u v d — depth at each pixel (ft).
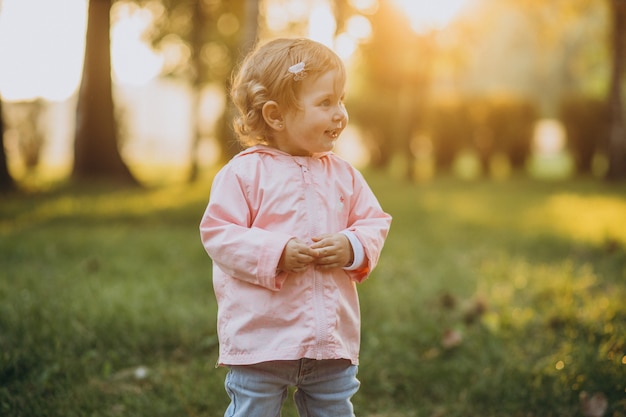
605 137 57.72
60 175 46.42
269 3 45.52
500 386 10.11
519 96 59.98
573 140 59.11
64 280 15.03
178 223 24.84
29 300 12.88
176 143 106.63
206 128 64.23
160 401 9.54
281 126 6.95
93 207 28.14
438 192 40.34
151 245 19.63
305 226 6.88
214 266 7.20
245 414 6.84
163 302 13.46
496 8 49.19
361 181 7.59
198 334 11.81
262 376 6.73
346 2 41.50
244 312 6.73
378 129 62.95
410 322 12.94
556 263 19.26
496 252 20.52
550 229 24.90
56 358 10.52
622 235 23.08
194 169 42.34
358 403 9.79
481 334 12.39
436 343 11.91
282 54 6.89
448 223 26.17
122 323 12.00
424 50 48.14
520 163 59.52
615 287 15.81
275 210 6.87
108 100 39.40
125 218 25.63
